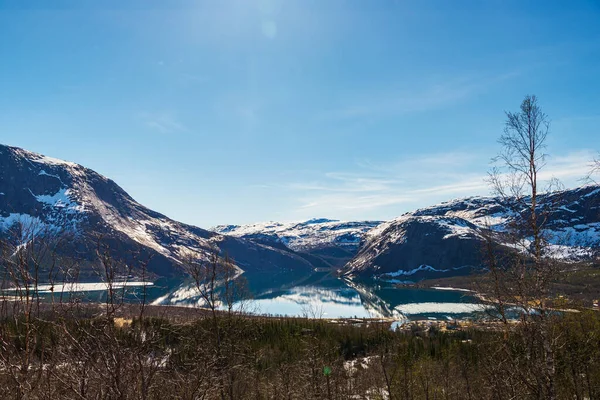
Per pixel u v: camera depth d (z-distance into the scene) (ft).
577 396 82.64
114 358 30.91
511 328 55.83
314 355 145.28
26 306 29.30
